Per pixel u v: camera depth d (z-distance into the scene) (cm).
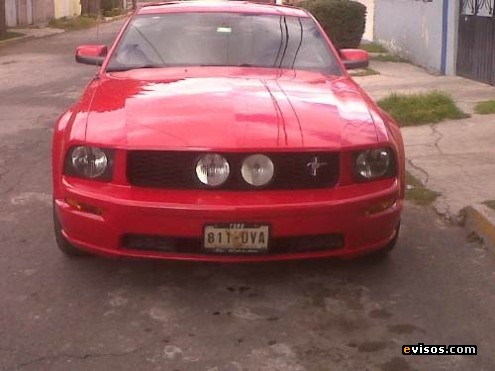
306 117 418
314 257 402
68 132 416
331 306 409
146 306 406
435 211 561
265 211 383
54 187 429
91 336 371
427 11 1376
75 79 1359
